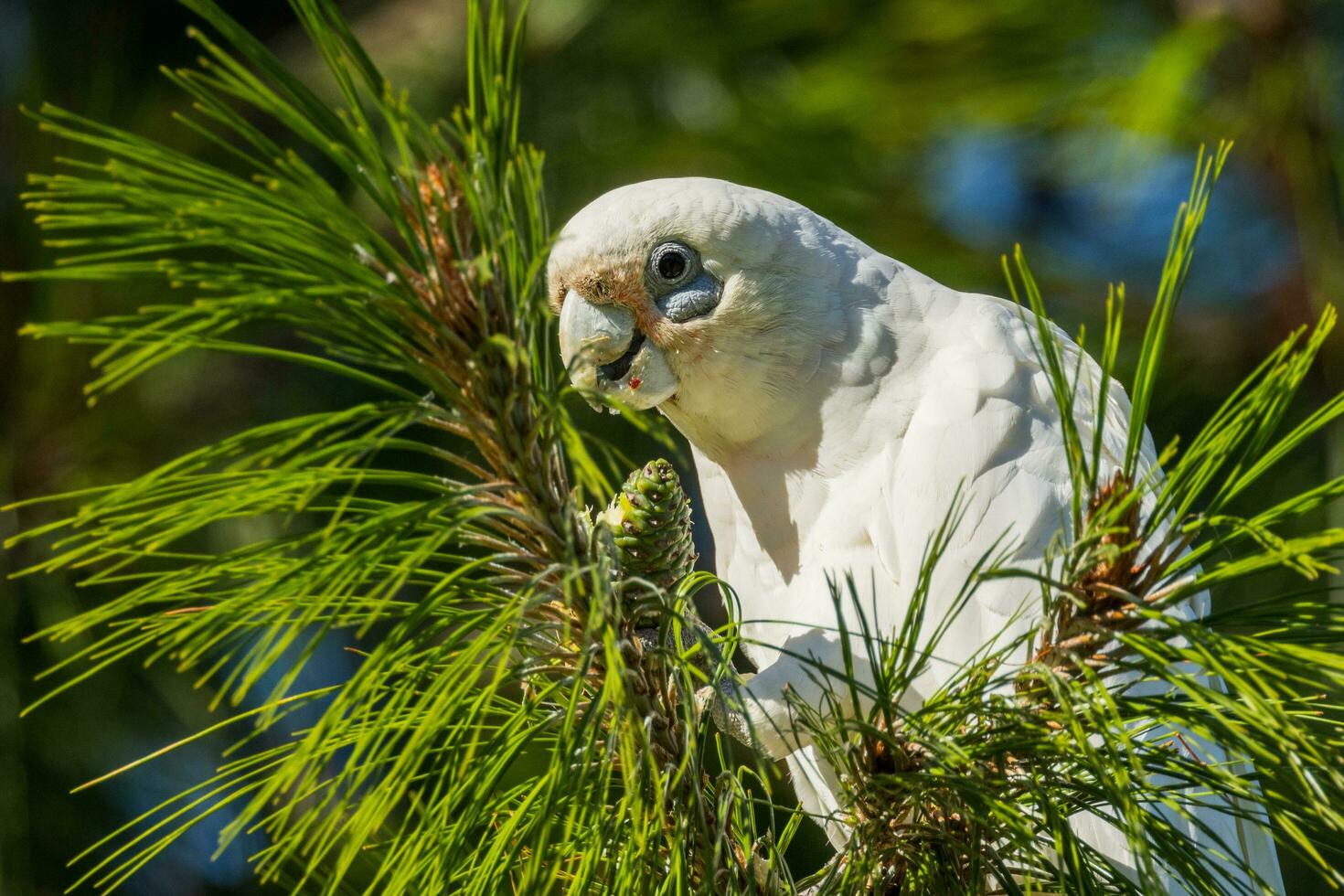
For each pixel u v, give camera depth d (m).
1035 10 7.77
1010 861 3.88
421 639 3.13
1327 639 3.06
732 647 3.55
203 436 7.58
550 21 8.45
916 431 5.31
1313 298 7.13
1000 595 5.04
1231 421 3.08
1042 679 3.19
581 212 5.53
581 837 3.55
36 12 7.97
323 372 7.84
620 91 8.41
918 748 3.32
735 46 8.32
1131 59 7.59
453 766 3.22
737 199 5.37
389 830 4.17
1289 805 3.02
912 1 7.93
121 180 2.73
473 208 2.96
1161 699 3.12
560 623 3.30
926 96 7.82
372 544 2.93
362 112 2.86
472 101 2.97
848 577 3.27
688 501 3.65
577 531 3.19
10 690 6.93
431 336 3.04
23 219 7.40
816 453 5.45
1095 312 7.76
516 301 3.05
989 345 5.43
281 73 2.76
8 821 6.82
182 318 3.06
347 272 2.87
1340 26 7.13
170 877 7.02
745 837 3.55
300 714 7.57
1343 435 6.93
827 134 8.01
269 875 2.98
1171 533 3.11
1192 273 7.61
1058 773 3.28
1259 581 7.07
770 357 5.37
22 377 7.32
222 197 2.75
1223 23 7.16
